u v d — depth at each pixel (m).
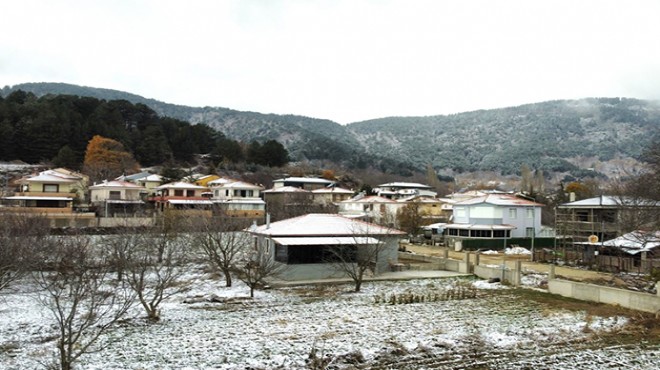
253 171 112.62
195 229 37.75
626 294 24.00
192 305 25.11
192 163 112.81
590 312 23.30
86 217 57.28
